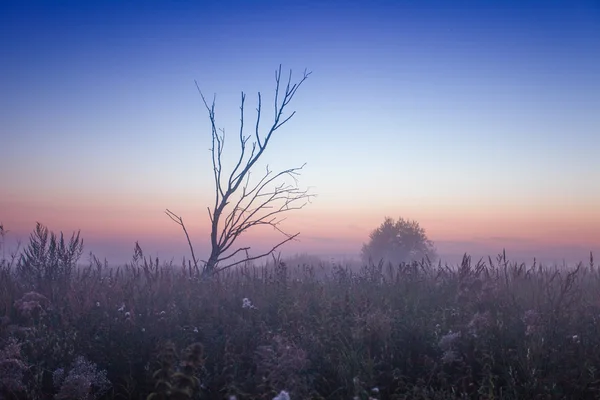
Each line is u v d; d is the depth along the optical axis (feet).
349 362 24.38
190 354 18.42
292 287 36.35
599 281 39.93
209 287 38.52
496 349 25.03
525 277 36.58
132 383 23.50
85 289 35.83
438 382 23.57
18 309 30.94
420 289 36.17
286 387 22.24
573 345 25.30
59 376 23.67
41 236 43.62
